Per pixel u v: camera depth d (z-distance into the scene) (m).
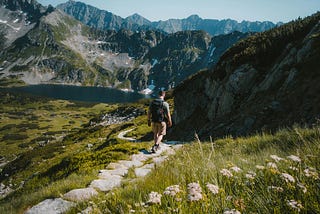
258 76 32.75
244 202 2.66
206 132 30.58
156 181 4.90
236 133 23.03
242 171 4.15
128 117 130.38
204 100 43.91
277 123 19.86
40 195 8.55
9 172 92.44
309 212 2.31
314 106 17.72
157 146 14.05
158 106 13.52
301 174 3.06
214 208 2.52
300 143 7.72
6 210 8.60
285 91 23.20
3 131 197.62
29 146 161.75
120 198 4.30
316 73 21.22
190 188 2.37
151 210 2.79
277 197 2.57
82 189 7.84
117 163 12.41
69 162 14.48
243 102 31.70
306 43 25.38
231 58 39.50
